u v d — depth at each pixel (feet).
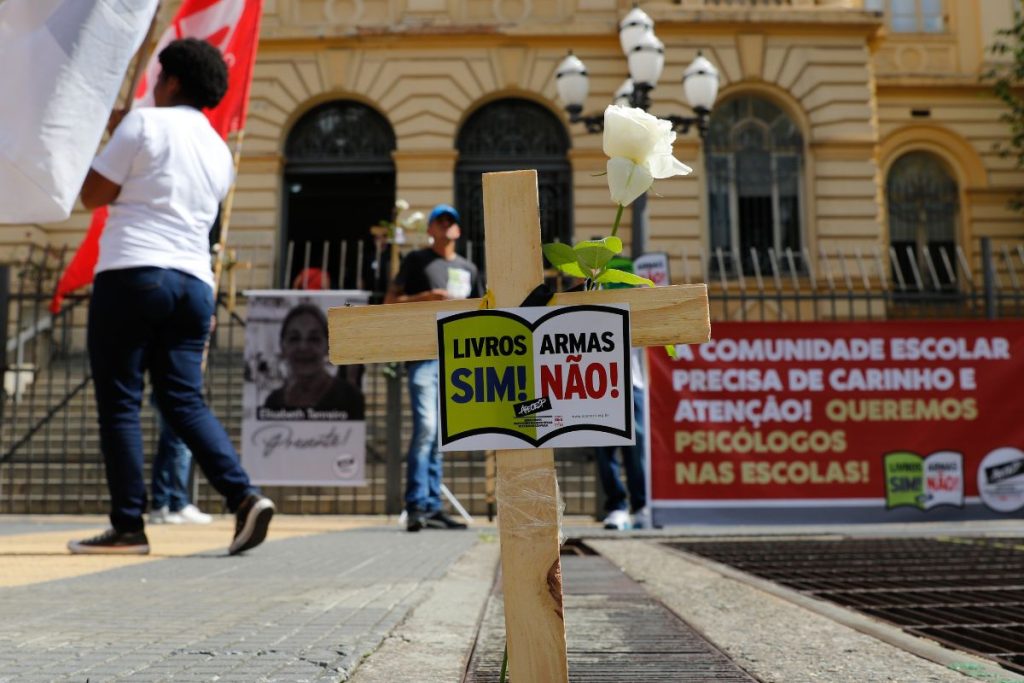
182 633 5.70
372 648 5.30
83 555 11.10
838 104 47.73
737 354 17.94
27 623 6.07
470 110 48.29
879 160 53.98
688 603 7.80
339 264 55.98
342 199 56.85
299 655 4.98
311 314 22.50
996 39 55.01
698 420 17.83
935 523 18.39
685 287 3.59
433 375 18.04
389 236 30.09
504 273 3.65
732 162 48.08
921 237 54.34
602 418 3.53
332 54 47.85
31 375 34.65
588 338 3.57
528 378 3.57
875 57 55.21
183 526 18.52
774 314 45.96
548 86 47.75
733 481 17.70
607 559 11.95
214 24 17.22
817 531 17.15
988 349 17.98
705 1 49.01
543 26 47.55
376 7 48.49
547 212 47.85
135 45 9.41
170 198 11.03
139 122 11.01
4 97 8.71
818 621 6.82
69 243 45.14
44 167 8.69
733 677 4.86
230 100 17.20
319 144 48.70
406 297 17.70
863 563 11.25
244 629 5.86
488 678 4.66
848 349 17.93
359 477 22.12
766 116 48.44
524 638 3.44
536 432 3.53
